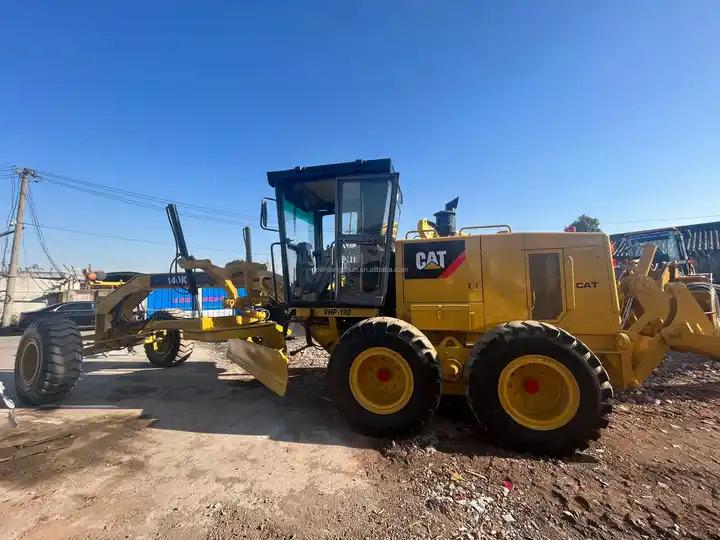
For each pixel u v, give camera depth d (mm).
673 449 3762
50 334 5102
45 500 2854
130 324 6922
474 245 4625
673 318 4488
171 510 2742
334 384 4250
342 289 5035
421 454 3658
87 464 3439
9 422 4457
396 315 4828
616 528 2551
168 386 6227
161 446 3842
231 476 3234
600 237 4410
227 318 5918
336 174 5078
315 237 6191
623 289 4852
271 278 6285
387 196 4926
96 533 2484
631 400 5207
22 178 20734
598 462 3510
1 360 9117
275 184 5406
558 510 2750
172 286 6480
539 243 4508
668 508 2764
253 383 6402
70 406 5164
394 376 4191
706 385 5824
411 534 2490
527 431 3719
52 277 24375
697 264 18734
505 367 3844
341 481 3158
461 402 5148
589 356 3689
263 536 2469
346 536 2473
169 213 6379
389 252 4887
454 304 4582
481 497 2914
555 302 4410
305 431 4250
